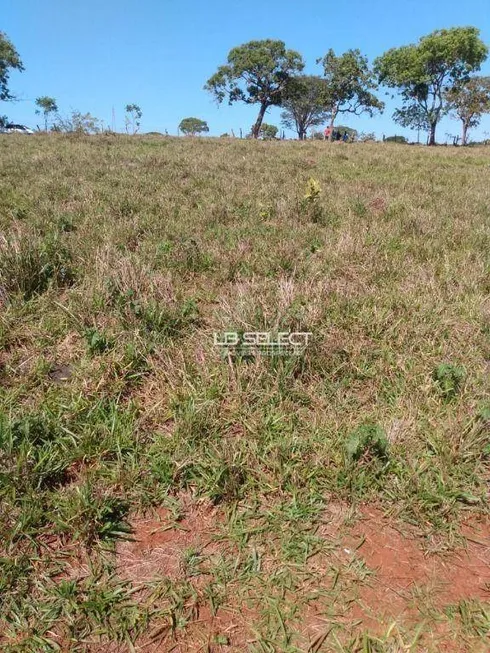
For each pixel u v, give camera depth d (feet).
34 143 52.31
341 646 5.67
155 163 36.04
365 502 7.59
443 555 6.87
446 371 9.95
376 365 10.71
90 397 9.52
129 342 10.89
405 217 21.84
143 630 5.83
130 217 20.70
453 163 50.01
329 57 152.76
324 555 6.77
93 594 6.14
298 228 19.95
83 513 6.94
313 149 57.26
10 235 14.75
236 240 18.35
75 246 16.21
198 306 13.50
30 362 10.48
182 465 7.87
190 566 6.56
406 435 8.61
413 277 15.38
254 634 5.80
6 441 7.75
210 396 9.46
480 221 22.13
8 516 6.88
